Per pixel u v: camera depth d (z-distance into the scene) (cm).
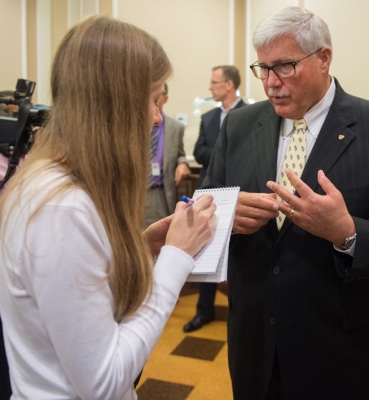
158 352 283
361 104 135
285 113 132
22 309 72
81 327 68
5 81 413
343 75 334
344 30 331
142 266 79
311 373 128
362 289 125
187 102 420
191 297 386
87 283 69
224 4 409
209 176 164
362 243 114
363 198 125
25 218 70
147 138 82
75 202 70
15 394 76
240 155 151
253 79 405
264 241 137
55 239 67
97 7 408
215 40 412
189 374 256
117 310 79
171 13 411
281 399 138
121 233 78
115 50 76
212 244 97
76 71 75
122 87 76
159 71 83
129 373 72
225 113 342
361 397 126
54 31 420
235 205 109
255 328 138
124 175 78
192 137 420
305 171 130
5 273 73
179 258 84
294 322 128
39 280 67
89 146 75
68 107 76
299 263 128
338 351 126
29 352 73
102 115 76
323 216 113
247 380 141
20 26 415
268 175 139
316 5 346
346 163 127
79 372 68
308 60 126
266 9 384
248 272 140
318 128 136
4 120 137
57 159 77
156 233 110
